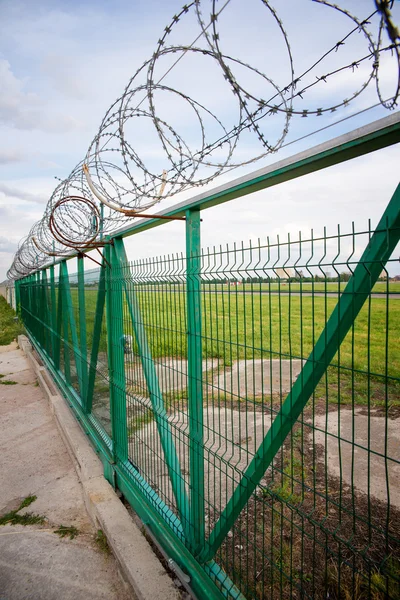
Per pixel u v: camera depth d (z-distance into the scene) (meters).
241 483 1.91
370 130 1.22
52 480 4.29
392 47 1.05
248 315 6.35
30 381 8.84
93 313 4.42
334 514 3.16
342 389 6.12
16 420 6.26
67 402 6.24
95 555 3.05
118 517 3.13
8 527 3.47
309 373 1.49
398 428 4.80
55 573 2.88
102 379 4.14
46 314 8.82
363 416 5.23
